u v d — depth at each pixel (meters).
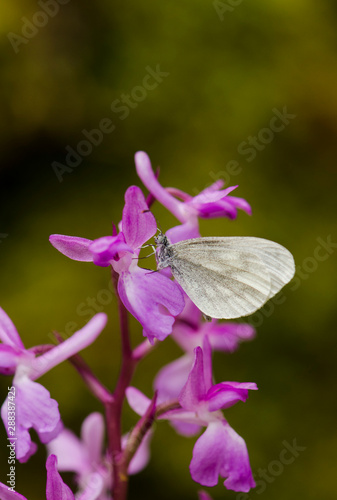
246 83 0.55
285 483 0.52
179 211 0.36
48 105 0.54
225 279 0.34
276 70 0.56
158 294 0.34
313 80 0.56
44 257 0.51
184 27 0.55
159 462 0.51
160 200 0.36
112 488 0.35
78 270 0.51
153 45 0.55
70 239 0.34
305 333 0.53
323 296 0.53
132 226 0.34
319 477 0.52
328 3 0.57
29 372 0.34
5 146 0.54
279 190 0.55
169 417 0.35
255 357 0.53
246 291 0.34
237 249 0.34
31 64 0.54
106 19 0.55
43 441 0.34
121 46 0.55
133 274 0.34
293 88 0.56
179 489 0.51
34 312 0.50
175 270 0.34
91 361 0.50
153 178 0.36
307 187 0.55
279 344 0.53
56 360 0.35
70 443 0.39
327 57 0.56
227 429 0.34
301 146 0.56
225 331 0.39
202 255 0.34
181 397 0.34
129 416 0.50
